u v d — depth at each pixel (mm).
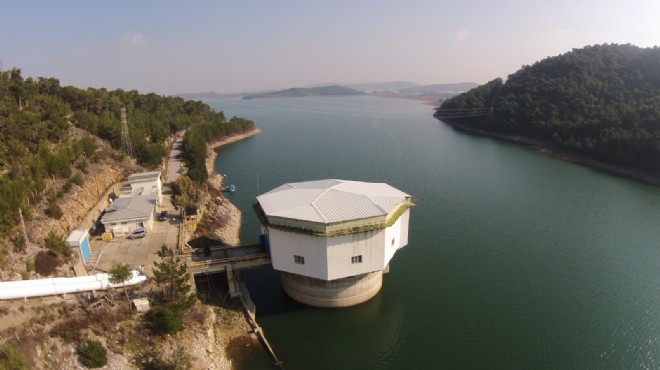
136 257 50500
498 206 89500
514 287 56188
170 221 62844
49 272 42062
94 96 121938
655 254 66062
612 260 64062
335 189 50188
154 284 43719
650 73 175500
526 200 94188
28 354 32062
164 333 39219
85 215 59875
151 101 181125
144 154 93188
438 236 72688
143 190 70125
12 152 57750
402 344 45531
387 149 163875
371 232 45406
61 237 46000
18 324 34000
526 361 42844
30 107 81438
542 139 170375
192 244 57031
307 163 136875
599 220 81438
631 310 51250
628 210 87875
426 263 62625
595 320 49344
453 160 141000
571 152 146375
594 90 180875
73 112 102750
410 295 54219
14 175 51594
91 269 47188
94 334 36781
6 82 87312
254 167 131375
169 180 91812
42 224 48312
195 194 69625
